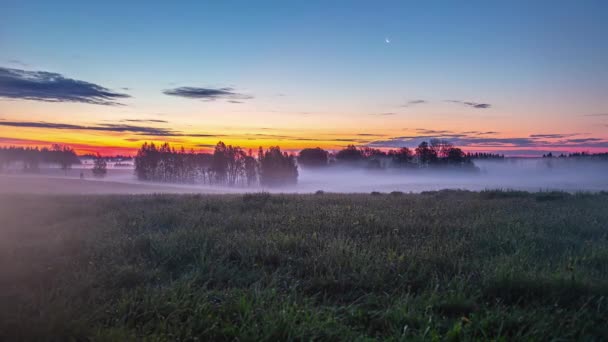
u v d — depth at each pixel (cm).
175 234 763
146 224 930
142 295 444
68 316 375
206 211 1196
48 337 347
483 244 716
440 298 446
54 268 548
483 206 1305
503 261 571
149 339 339
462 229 846
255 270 561
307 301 438
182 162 13850
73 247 669
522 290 461
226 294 454
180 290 454
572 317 386
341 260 575
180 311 397
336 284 495
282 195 1806
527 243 713
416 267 561
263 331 359
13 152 15225
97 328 362
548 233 830
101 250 647
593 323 375
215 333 361
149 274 525
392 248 667
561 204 1386
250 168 12800
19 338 347
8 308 403
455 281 485
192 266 574
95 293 450
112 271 528
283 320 366
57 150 16225
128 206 1353
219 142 13225
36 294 446
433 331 351
